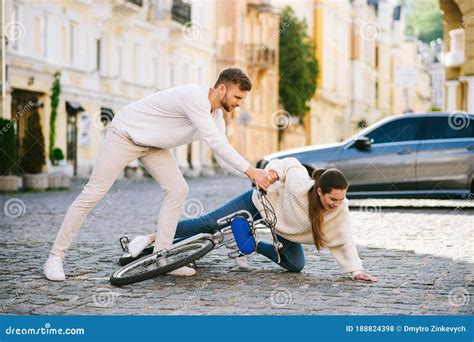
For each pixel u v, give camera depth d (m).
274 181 9.48
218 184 39.19
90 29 47.19
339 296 8.66
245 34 71.06
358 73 100.69
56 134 43.72
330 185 9.26
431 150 21.03
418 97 113.38
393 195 21.19
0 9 34.09
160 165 9.65
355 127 100.25
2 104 33.97
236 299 8.48
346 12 98.81
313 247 12.81
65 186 34.66
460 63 34.75
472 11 24.25
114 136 9.41
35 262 11.13
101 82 48.28
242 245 9.50
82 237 14.45
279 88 80.12
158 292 8.84
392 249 12.71
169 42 58.28
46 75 41.66
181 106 9.20
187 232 10.13
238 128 67.00
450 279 9.77
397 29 114.94
